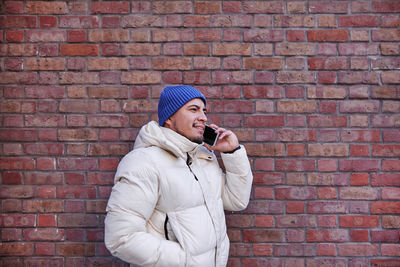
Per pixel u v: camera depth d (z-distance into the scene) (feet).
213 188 5.08
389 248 6.34
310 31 6.49
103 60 6.48
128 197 4.29
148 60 6.48
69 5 6.50
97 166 6.45
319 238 6.40
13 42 6.46
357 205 6.41
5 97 6.46
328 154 6.45
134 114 6.47
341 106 6.46
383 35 6.47
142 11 6.49
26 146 6.44
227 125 6.46
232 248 6.44
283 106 6.46
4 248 6.35
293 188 6.45
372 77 6.46
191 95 4.93
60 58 6.48
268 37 6.49
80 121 6.46
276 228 6.43
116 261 6.39
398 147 6.43
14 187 6.41
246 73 6.48
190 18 6.49
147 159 4.58
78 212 6.41
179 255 4.32
